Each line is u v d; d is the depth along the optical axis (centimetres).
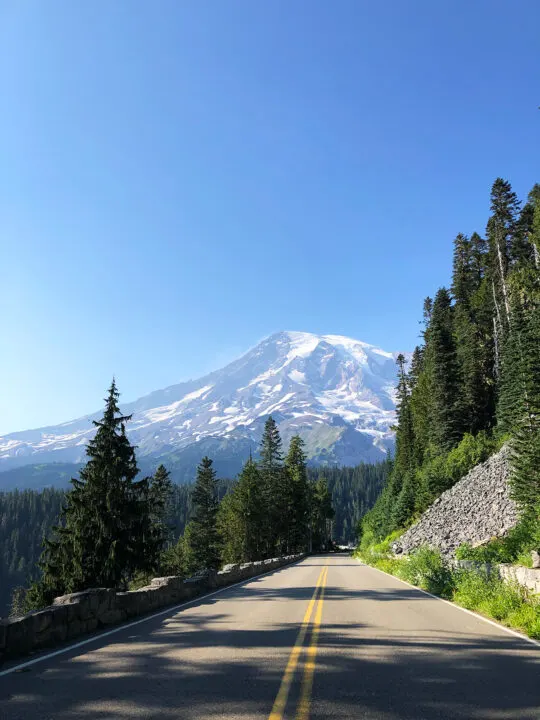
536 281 5456
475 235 8731
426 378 8150
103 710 511
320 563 5044
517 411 3175
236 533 7281
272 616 1199
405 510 5956
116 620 1145
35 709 519
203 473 7538
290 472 9312
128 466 3384
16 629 795
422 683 602
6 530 19962
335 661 716
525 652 779
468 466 4931
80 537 3081
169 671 671
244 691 572
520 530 1808
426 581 1969
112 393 3434
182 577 1672
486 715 492
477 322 7325
